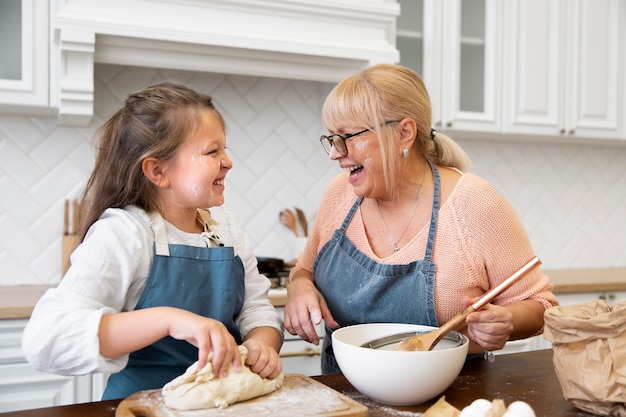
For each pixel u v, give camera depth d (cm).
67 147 225
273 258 232
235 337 112
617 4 276
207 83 243
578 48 269
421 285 116
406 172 122
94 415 85
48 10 194
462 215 117
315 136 260
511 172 294
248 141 249
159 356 104
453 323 99
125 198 107
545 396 94
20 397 178
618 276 269
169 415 81
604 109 276
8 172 219
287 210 254
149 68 234
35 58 193
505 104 257
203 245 112
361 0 222
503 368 109
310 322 116
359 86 114
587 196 308
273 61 216
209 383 85
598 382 83
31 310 178
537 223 299
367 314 121
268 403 86
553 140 285
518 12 257
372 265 121
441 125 246
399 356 86
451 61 246
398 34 241
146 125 105
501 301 119
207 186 105
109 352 88
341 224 130
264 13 211
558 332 88
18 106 197
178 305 103
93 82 206
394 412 88
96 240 98
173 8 200
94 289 94
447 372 89
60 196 224
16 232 220
